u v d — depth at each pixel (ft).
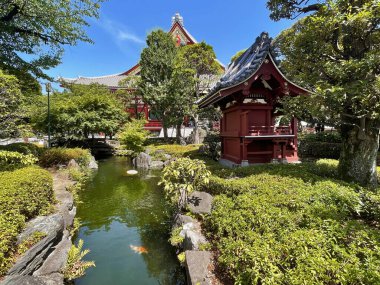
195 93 57.67
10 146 26.14
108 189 27.73
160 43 57.77
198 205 15.47
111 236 16.38
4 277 8.29
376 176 15.67
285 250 7.50
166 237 16.10
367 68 12.13
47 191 14.66
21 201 11.29
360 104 13.12
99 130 51.72
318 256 6.81
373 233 7.93
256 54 23.61
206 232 12.65
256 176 16.39
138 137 48.62
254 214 10.30
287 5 17.28
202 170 16.71
